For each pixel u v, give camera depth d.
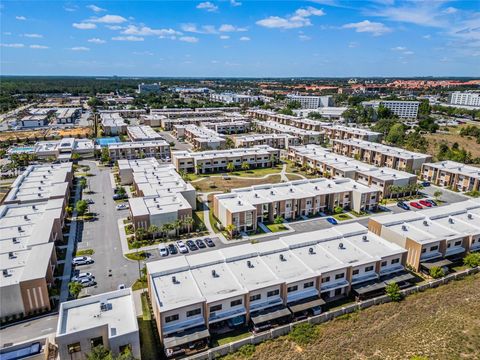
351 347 54.16
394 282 67.19
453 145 186.25
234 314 57.59
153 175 124.88
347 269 66.25
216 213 102.88
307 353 53.06
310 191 110.44
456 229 83.56
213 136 197.00
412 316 61.53
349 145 176.38
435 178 138.62
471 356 52.00
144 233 87.56
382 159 158.00
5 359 48.62
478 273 76.06
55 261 74.56
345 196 110.94
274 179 142.00
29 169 125.88
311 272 63.84
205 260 65.69
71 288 63.81
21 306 61.06
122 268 75.94
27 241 75.62
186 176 140.50
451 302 65.56
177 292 57.38
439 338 55.84
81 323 50.06
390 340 55.59
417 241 76.12
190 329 55.22
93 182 134.38
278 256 68.94
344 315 61.91
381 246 74.50
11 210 92.12
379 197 114.75
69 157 160.50
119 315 52.06
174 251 82.94
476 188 124.94
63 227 94.00
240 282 60.44
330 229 80.12
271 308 60.59
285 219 103.94
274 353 53.25
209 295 57.12
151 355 52.97
